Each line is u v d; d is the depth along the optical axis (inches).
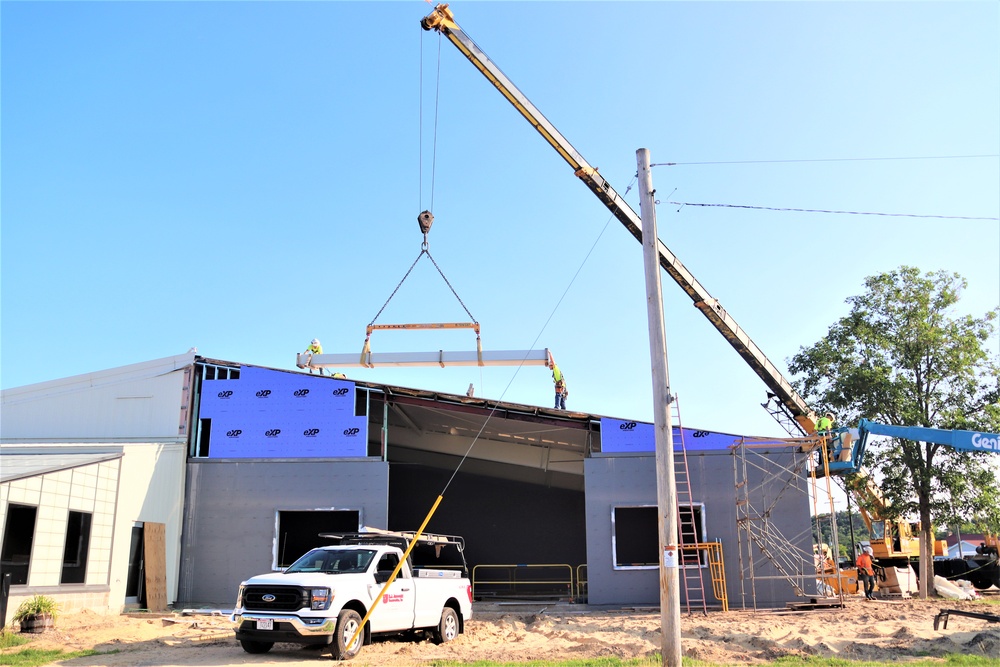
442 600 597.6
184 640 598.9
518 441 1171.3
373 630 524.1
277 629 488.7
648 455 926.4
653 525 939.3
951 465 1074.7
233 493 940.6
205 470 948.6
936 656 509.7
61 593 694.5
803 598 870.4
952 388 1112.8
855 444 875.4
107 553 771.4
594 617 788.6
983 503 1041.5
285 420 957.2
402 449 1346.0
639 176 506.0
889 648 531.2
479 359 904.9
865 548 1296.8
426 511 1403.8
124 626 679.7
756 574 888.9
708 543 880.9
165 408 970.1
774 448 922.7
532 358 903.7
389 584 533.6
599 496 920.9
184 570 920.3
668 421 461.7
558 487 1393.9
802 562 886.4
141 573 847.7
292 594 494.0
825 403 1156.5
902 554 1254.9
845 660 492.1
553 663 473.4
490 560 1375.5
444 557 1371.8
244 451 952.3
